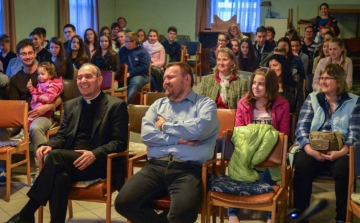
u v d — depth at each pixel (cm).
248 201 245
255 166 269
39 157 282
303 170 287
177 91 273
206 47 1002
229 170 268
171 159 262
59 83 397
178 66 274
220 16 1113
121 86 578
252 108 314
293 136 325
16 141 351
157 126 272
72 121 294
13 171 400
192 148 262
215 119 269
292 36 650
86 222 304
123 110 288
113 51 578
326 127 302
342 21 1049
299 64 518
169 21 1155
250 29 1101
